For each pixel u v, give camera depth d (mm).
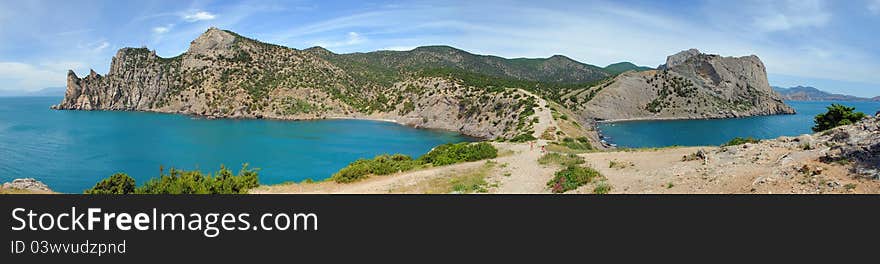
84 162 78062
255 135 128000
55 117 188375
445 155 43875
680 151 34125
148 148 96875
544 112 121812
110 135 120062
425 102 184875
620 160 32250
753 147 24359
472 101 162500
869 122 21359
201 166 77250
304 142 113562
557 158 37625
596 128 164750
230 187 27594
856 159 17344
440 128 162125
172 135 123875
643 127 173875
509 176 30719
